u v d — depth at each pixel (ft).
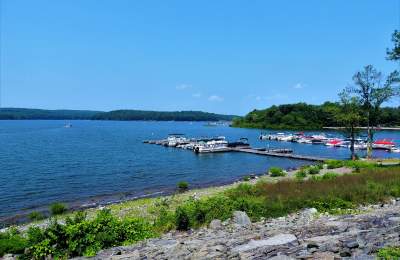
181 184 145.89
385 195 69.00
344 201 64.44
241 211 56.90
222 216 56.44
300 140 404.77
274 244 32.58
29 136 482.28
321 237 32.12
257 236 37.78
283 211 61.00
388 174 94.32
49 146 343.46
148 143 386.32
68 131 629.10
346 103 195.21
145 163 230.68
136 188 147.84
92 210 104.68
